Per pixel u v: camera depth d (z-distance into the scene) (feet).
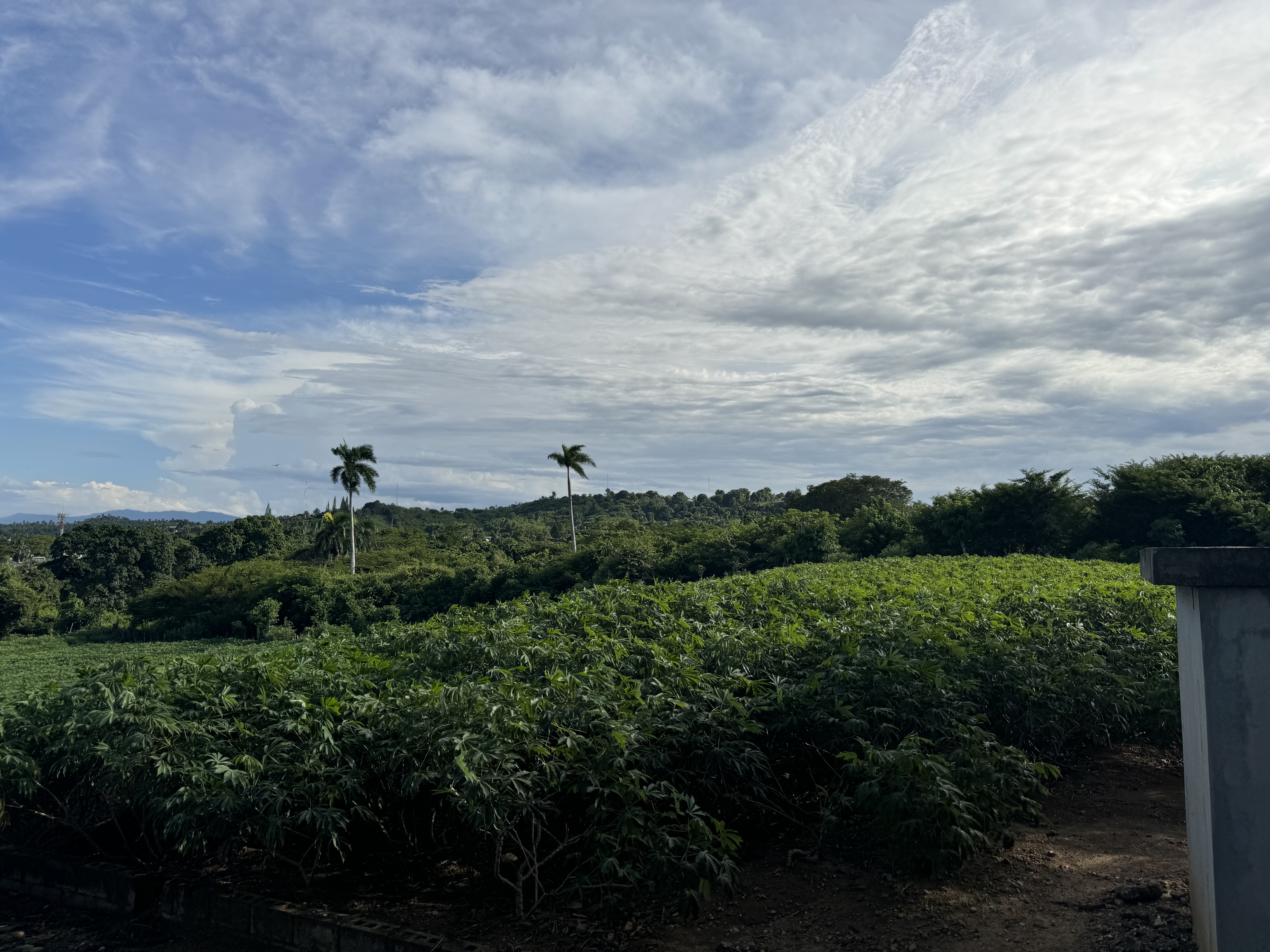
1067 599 35.45
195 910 18.80
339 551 208.23
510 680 19.43
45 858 21.08
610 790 15.83
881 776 16.34
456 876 19.29
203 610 193.57
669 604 34.40
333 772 17.20
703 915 16.62
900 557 99.04
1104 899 15.67
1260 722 11.63
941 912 15.83
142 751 18.13
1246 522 91.25
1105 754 25.23
